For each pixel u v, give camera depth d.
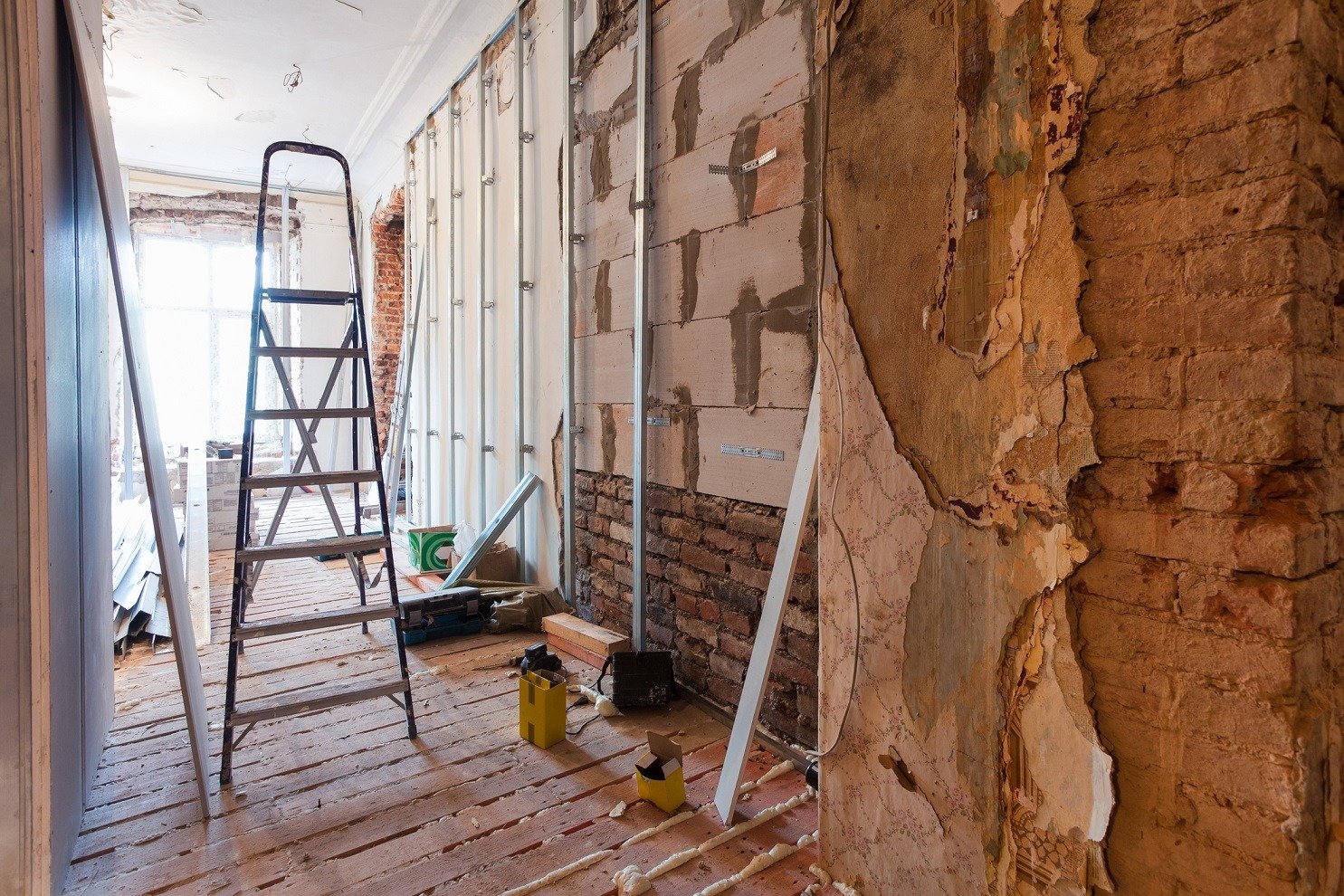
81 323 1.80
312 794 1.88
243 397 7.72
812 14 1.94
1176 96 0.97
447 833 1.72
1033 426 1.15
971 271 1.24
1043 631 1.15
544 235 3.51
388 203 6.45
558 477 3.41
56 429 1.49
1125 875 1.06
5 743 1.26
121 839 1.69
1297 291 0.87
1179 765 0.99
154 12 4.20
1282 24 0.87
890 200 1.38
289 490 3.15
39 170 1.30
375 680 2.66
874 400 1.43
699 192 2.37
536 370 3.63
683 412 2.48
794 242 2.01
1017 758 1.19
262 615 3.50
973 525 1.25
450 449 4.98
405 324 5.84
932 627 1.33
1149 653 1.02
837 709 1.54
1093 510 1.08
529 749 2.12
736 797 1.78
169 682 2.63
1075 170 1.08
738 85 2.19
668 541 2.58
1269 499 0.91
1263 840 0.91
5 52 1.25
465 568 3.62
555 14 3.35
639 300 2.61
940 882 1.33
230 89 5.26
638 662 2.38
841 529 1.52
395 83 5.12
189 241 7.39
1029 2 1.13
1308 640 0.90
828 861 1.57
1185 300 0.97
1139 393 1.02
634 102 2.70
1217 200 0.93
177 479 5.78
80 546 1.78
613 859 1.62
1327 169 0.92
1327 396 0.93
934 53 1.29
